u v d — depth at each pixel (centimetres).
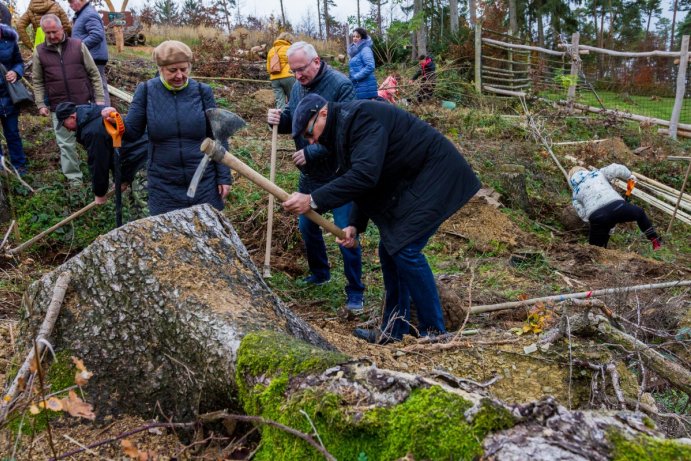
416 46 1752
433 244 646
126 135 403
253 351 211
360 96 820
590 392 287
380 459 166
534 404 161
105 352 241
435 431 159
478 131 1091
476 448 152
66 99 573
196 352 229
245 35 1647
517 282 540
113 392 237
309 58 423
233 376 215
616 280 529
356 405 175
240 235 593
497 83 1614
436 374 201
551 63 1694
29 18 786
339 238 354
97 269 250
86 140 417
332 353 208
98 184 432
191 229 265
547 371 300
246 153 744
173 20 2833
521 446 148
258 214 608
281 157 760
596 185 708
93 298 248
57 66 566
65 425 227
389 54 1581
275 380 196
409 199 332
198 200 412
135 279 246
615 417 165
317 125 322
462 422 158
